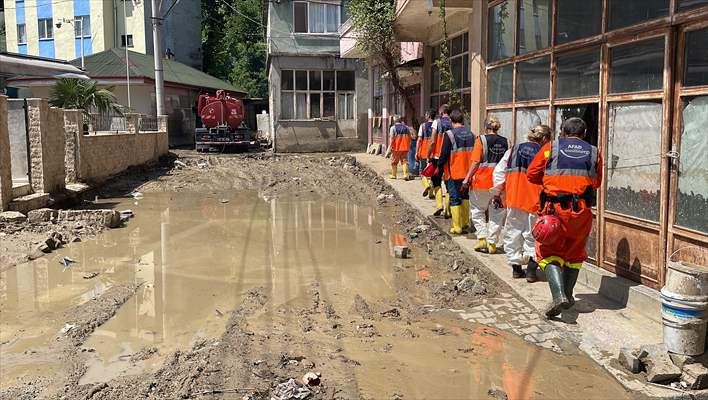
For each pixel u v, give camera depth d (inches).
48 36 1587.1
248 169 826.8
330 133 1146.0
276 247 389.7
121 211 518.3
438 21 654.5
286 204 570.9
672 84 224.2
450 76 565.9
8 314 264.5
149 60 1371.8
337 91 1147.3
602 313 238.5
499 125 335.9
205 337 235.0
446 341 227.0
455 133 374.9
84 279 317.4
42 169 511.2
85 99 823.1
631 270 250.8
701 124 211.2
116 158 727.7
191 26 1769.2
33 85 1139.3
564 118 304.5
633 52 247.0
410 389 188.9
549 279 233.9
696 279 184.9
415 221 462.3
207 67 1924.2
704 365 187.0
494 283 294.7
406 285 303.0
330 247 388.8
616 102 258.8
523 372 200.2
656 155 234.2
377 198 590.9
